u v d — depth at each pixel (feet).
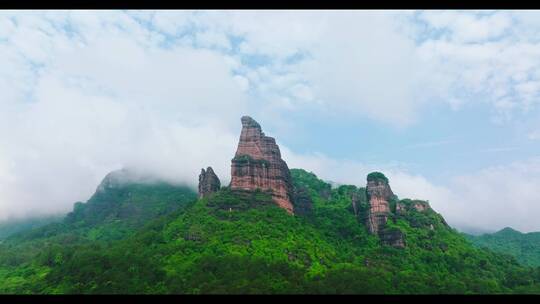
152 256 551.59
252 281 460.55
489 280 609.83
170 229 652.07
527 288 582.35
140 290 456.45
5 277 611.47
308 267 545.85
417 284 520.83
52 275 543.39
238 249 553.64
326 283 472.03
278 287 449.06
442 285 540.93
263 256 545.85
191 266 506.07
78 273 520.01
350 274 508.53
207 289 444.14
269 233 607.78
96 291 460.14
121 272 498.28
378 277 517.14
